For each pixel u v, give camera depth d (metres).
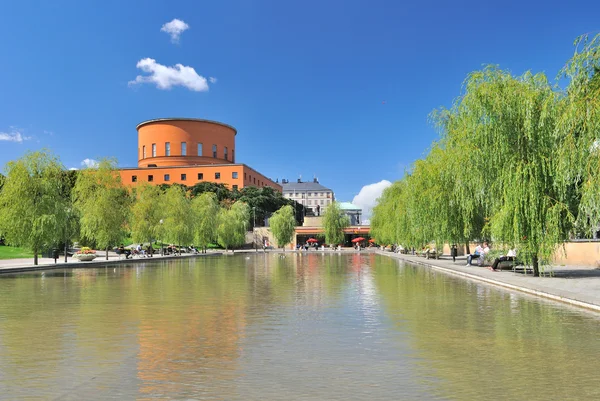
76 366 7.70
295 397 6.16
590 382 6.72
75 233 49.28
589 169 13.64
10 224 33.69
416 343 9.22
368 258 54.44
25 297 16.77
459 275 26.59
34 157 34.97
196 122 127.81
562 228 19.52
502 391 6.35
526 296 16.62
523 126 19.52
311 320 11.80
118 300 15.85
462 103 22.42
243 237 83.69
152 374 7.23
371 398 6.10
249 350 8.70
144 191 58.97
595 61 13.48
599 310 13.14
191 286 20.72
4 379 7.01
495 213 21.33
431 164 32.25
